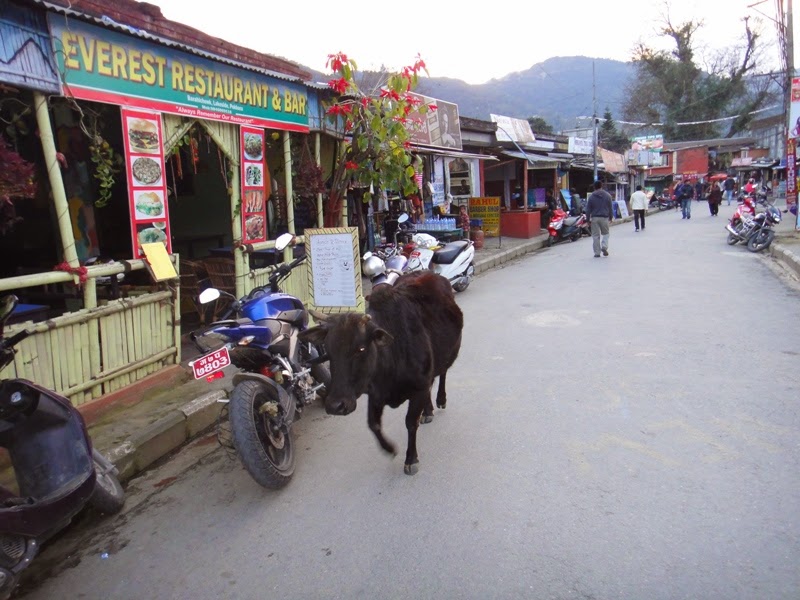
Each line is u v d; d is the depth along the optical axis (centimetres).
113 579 331
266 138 923
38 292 715
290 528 361
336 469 431
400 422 509
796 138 1594
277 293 496
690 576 288
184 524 380
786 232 1578
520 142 2095
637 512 344
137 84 573
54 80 489
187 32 656
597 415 483
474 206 1945
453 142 1530
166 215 615
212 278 802
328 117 930
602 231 1438
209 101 670
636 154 3600
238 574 322
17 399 306
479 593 288
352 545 337
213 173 1069
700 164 5262
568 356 648
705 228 2080
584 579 291
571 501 361
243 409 382
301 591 302
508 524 342
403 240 1190
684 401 499
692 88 5212
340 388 346
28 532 296
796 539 310
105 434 478
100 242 862
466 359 666
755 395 502
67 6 493
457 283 1105
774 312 788
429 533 341
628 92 5753
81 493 327
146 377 571
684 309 834
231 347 417
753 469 382
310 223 1061
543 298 985
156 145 598
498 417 495
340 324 354
